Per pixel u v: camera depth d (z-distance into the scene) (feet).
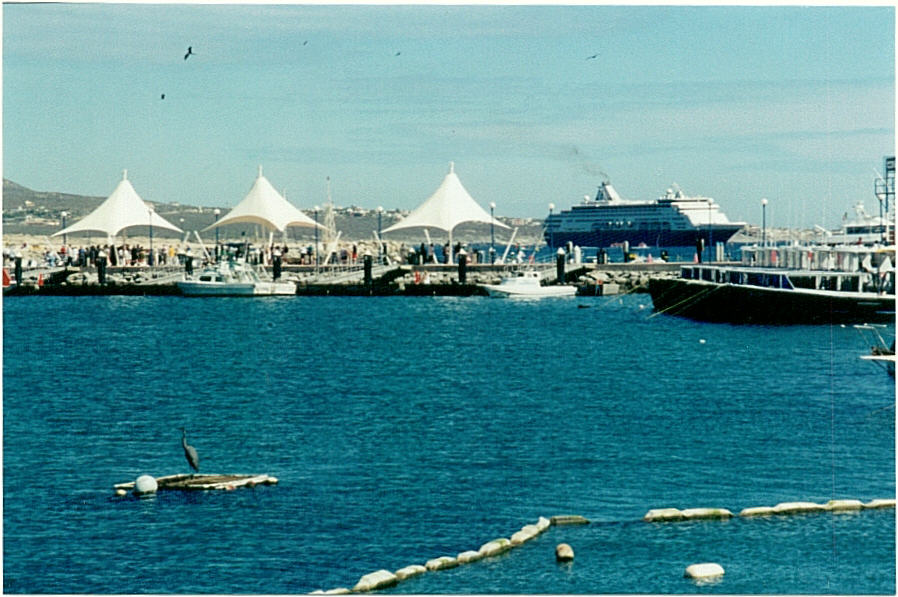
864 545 178.29
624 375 351.05
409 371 367.66
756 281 472.03
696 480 216.33
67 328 512.63
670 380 339.57
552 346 430.61
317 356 409.49
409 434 257.75
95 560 176.04
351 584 167.53
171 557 177.06
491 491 208.23
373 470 223.92
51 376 366.63
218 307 617.21
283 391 328.29
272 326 517.55
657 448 241.76
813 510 193.47
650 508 197.57
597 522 188.85
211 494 207.10
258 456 238.27
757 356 379.14
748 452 237.86
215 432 264.93
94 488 213.05
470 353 413.39
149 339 468.34
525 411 287.48
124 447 251.39
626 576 166.91
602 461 230.27
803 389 318.24
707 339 428.15
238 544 181.47
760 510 191.83
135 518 193.98
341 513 195.42
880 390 315.37
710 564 169.37
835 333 420.36
